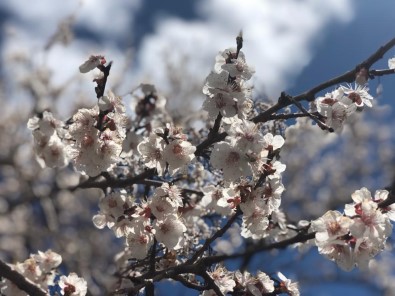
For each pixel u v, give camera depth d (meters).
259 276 4.16
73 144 4.28
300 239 3.91
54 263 4.60
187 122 6.32
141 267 5.08
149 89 5.93
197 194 5.15
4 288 4.36
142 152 4.23
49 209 9.95
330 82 4.33
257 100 5.18
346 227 3.43
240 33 4.10
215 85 4.02
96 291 7.79
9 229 10.80
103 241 11.27
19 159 10.67
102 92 4.14
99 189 5.67
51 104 9.27
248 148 3.79
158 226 4.09
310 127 6.13
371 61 4.21
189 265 3.94
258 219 4.03
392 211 3.63
